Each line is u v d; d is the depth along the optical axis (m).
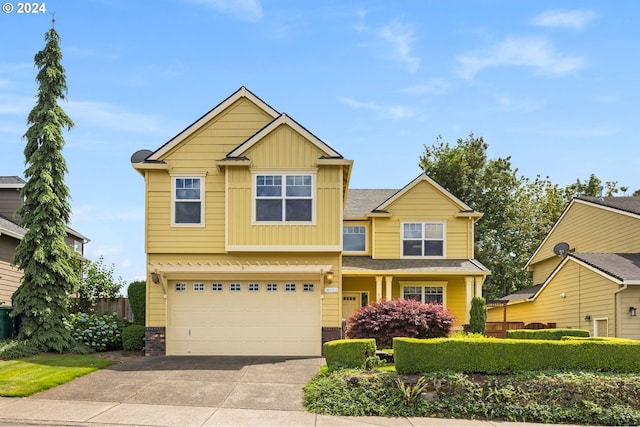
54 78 19.61
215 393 13.47
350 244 26.62
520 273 38.38
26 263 19.09
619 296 19.52
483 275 24.00
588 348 13.80
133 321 22.38
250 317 19.48
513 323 25.17
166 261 19.69
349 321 17.45
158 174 20.02
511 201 39.69
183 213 19.89
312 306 19.52
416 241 25.98
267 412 12.16
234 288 19.61
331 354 14.58
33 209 19.38
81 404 12.42
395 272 23.80
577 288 22.72
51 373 14.93
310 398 12.91
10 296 24.14
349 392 13.01
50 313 18.75
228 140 20.25
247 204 19.45
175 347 19.38
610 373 13.56
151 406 12.38
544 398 13.02
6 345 17.61
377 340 16.75
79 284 21.06
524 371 13.59
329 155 19.47
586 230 27.23
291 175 19.52
